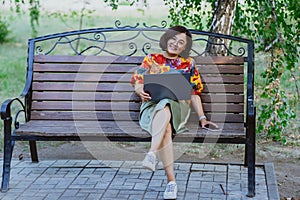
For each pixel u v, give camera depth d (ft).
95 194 12.66
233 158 16.72
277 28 17.63
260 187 13.08
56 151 17.31
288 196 13.43
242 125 13.55
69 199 12.32
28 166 14.89
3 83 28.76
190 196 12.47
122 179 13.79
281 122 17.46
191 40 13.28
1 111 12.48
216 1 17.65
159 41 13.56
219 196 12.46
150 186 13.24
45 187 13.15
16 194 12.65
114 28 14.65
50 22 40.68
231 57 14.19
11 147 12.78
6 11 42.57
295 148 18.01
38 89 14.29
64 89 14.29
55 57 14.47
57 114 14.15
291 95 23.68
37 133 12.51
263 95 17.70
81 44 35.73
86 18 39.34
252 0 18.42
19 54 38.55
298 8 17.63
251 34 18.80
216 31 17.44
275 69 17.65
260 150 17.65
